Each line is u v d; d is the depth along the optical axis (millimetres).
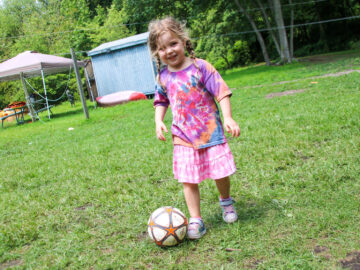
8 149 8898
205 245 2584
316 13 33062
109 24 30438
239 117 7566
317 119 5742
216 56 33156
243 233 2633
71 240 2936
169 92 2736
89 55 19219
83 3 35469
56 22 31766
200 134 2652
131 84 19016
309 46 34469
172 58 2623
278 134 5262
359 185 3131
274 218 2801
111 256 2602
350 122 5141
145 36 18500
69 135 9680
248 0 27594
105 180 4535
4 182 5305
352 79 10383
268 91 11594
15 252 2928
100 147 6973
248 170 4012
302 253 2271
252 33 32875
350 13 32500
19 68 14820
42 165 6199
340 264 2102
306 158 4164
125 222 3166
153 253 2600
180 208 3326
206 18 31781
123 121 10906
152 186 4035
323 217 2650
